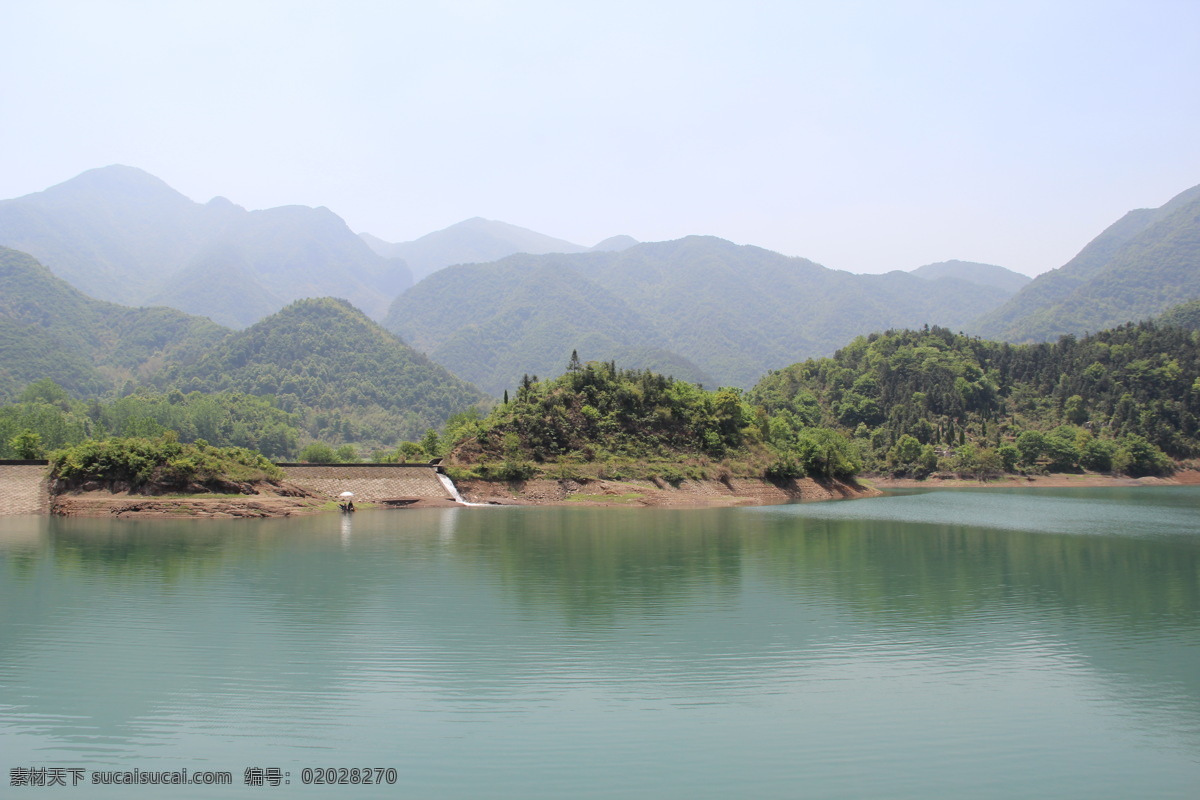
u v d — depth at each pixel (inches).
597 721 1305.4
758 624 1898.4
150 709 1341.0
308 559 2768.2
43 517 4008.4
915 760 1189.7
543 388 6314.0
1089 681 1529.3
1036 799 1082.7
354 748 1203.9
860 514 4805.6
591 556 2893.7
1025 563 2832.2
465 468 5536.4
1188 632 1871.3
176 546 3058.6
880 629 1876.2
